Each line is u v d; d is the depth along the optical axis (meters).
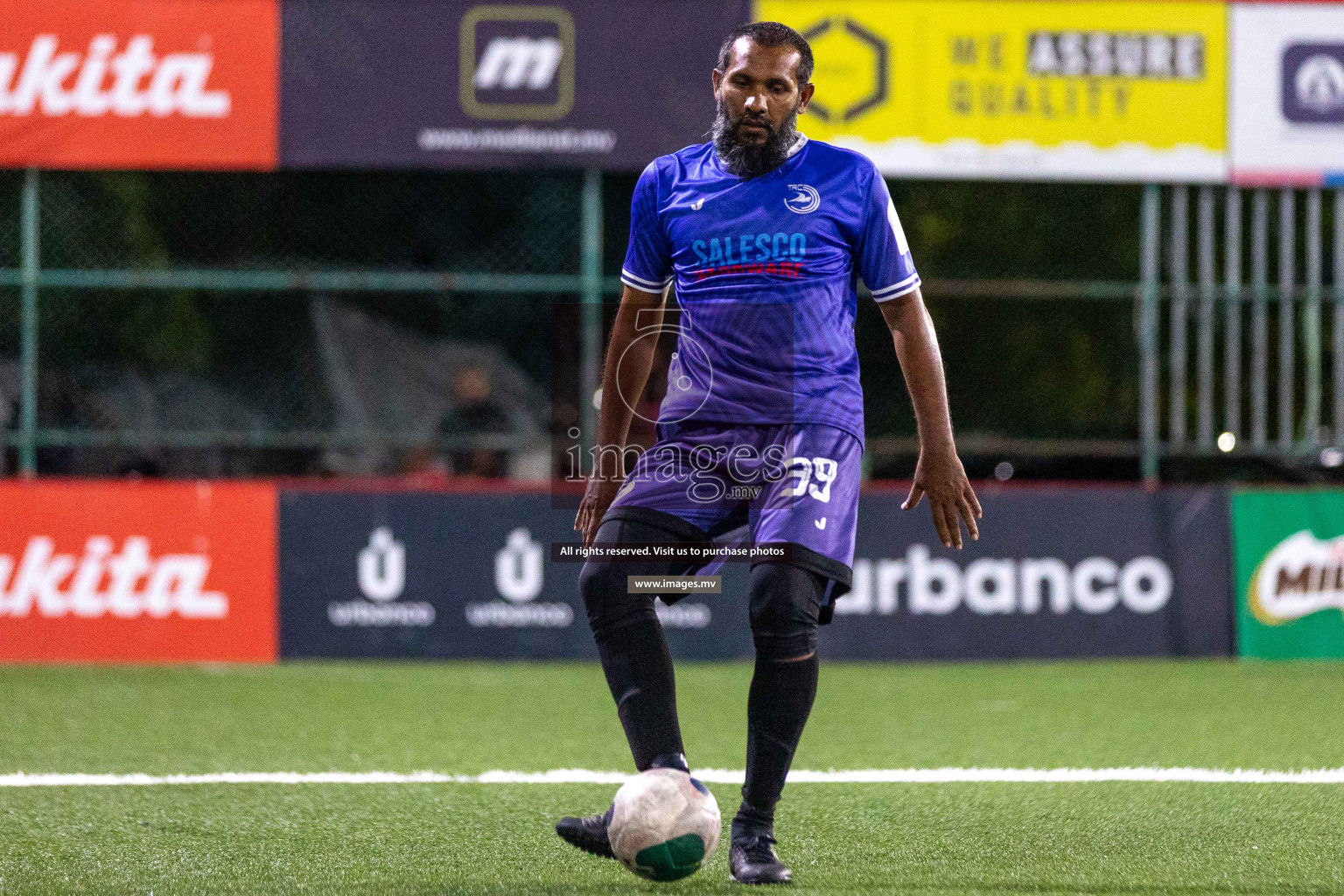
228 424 41.75
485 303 45.22
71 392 35.72
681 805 11.12
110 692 24.44
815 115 28.72
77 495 28.34
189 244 43.62
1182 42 28.91
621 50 28.78
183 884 12.16
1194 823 14.73
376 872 12.61
